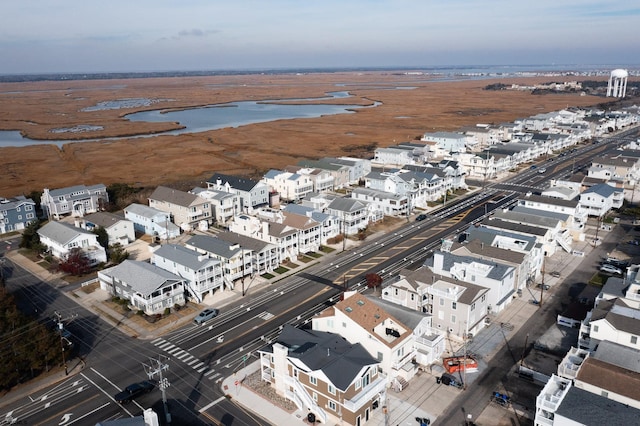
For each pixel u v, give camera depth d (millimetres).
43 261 105188
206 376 64375
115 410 57938
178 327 77062
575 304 80562
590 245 109688
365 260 102562
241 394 60531
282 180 148750
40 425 55406
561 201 118438
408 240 114000
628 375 52469
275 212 116500
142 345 72062
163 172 180875
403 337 62250
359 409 53312
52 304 85250
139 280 83062
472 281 79750
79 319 79938
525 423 54344
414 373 63156
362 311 64188
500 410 56594
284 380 59031
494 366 65250
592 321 62938
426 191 143750
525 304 82375
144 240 116750
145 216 119562
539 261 94062
